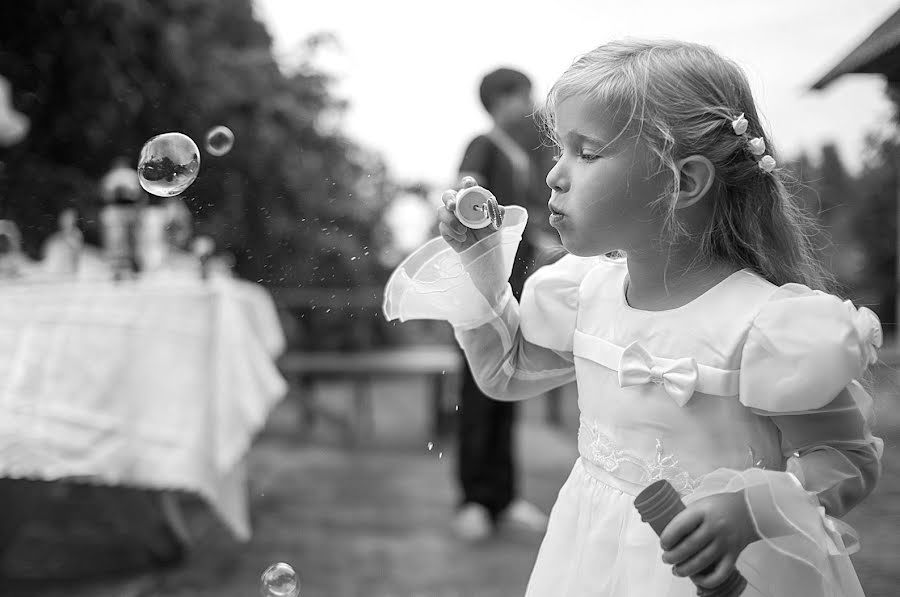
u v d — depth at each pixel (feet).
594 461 3.76
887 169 14.88
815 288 4.02
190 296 8.93
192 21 19.86
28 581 9.04
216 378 8.96
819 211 4.64
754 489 3.05
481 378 4.19
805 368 3.20
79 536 10.62
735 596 3.07
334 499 12.75
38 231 15.02
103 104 17.07
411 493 13.17
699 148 3.51
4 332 8.28
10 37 16.40
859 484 3.31
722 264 3.66
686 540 3.00
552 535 3.85
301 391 19.02
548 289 4.07
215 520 11.41
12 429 8.17
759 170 3.65
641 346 3.57
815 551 3.10
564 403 22.86
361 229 22.40
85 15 16.55
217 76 19.52
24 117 16.55
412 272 4.14
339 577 9.17
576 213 3.57
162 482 8.59
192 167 4.94
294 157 20.51
